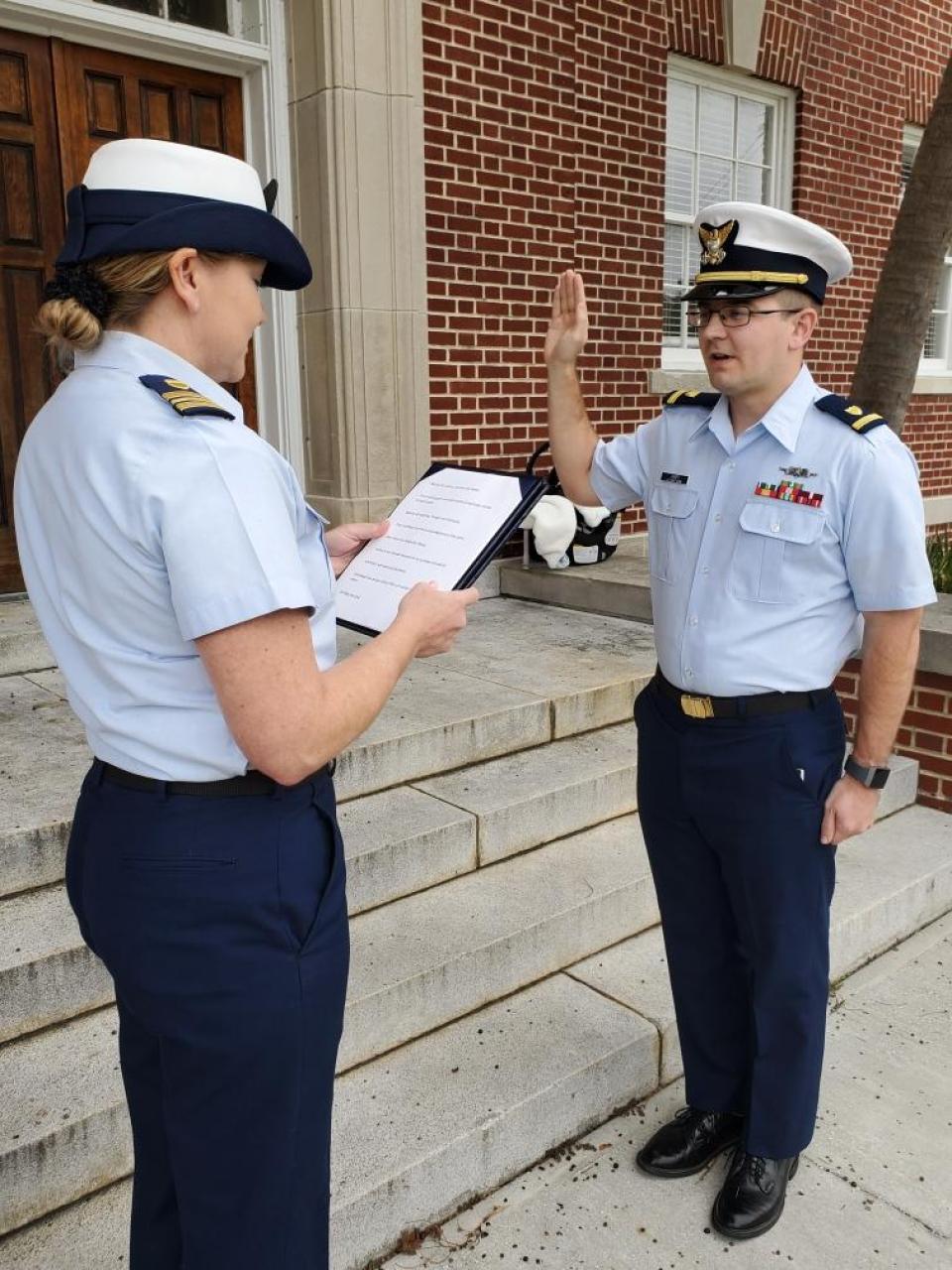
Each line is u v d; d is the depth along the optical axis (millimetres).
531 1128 2219
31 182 3797
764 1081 2047
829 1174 2256
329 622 1354
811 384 1899
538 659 3996
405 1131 2096
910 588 1771
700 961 2135
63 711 3107
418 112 4531
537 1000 2561
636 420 5789
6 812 2406
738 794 1912
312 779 1339
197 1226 1313
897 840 3537
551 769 3238
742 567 1872
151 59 4074
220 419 1167
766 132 6508
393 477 4730
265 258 1258
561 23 5023
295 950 1275
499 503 1578
